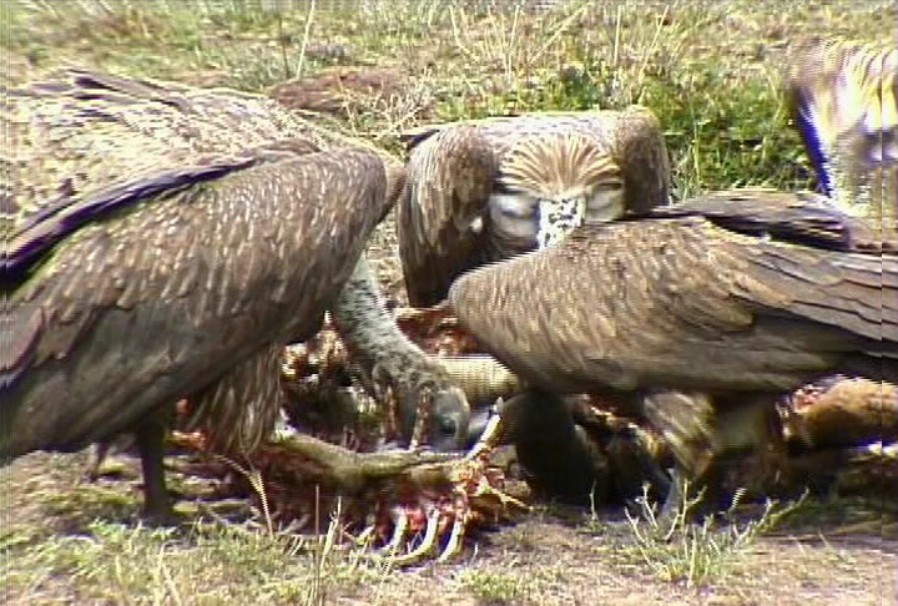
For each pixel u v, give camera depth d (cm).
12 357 1127
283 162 1238
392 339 1395
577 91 1962
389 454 1220
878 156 1446
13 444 1142
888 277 1155
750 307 1173
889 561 1154
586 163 1579
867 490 1302
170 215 1171
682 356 1197
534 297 1250
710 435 1215
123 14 2228
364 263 1398
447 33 2230
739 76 2009
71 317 1134
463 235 1594
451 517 1187
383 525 1198
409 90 2019
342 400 1416
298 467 1216
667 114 1892
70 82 1359
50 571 1105
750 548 1166
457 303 1302
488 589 1088
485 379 1404
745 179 1844
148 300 1148
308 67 2134
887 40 1988
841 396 1327
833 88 1519
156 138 1286
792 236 1196
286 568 1119
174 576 1084
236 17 2327
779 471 1270
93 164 1255
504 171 1577
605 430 1374
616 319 1213
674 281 1192
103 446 1252
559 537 1209
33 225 1170
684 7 2220
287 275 1190
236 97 1384
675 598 1092
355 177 1241
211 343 1166
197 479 1282
